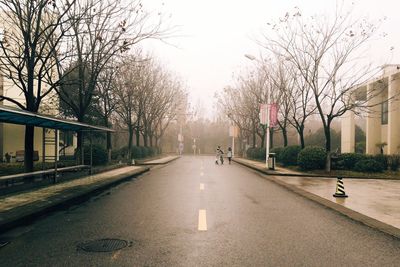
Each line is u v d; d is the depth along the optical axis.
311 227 7.02
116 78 27.84
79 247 5.57
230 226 7.04
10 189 10.86
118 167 23.39
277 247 5.60
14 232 6.55
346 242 5.93
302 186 14.16
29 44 13.40
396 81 24.73
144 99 33.44
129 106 30.02
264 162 32.88
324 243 5.86
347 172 19.80
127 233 6.45
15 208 8.12
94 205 9.51
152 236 6.23
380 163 19.84
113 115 35.34
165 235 6.30
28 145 13.32
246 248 5.53
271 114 24.33
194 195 11.48
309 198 11.02
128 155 31.05
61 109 27.28
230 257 5.08
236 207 9.27
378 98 28.48
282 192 12.49
